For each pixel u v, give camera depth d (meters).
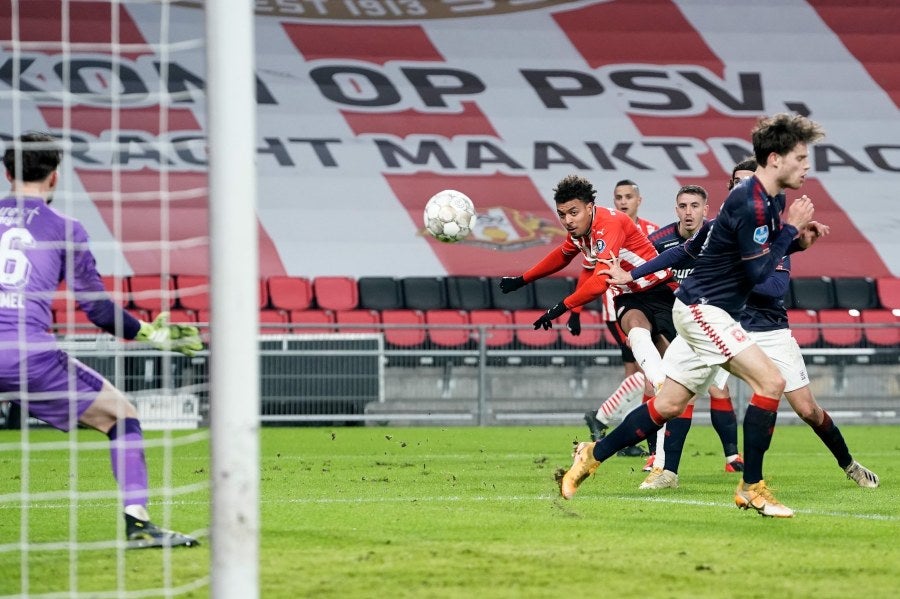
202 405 35.31
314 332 37.31
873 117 53.22
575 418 38.66
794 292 44.81
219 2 8.73
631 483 20.20
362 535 13.45
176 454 27.78
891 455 27.44
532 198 49.47
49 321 12.52
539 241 48.28
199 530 13.98
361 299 43.50
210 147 8.73
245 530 8.48
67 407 12.40
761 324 18.50
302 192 48.81
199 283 42.47
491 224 48.59
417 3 53.88
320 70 51.91
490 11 54.09
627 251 20.03
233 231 8.65
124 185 48.09
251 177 8.73
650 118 52.22
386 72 52.22
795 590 10.14
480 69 52.72
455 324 38.88
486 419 38.16
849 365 39.00
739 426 38.44
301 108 50.84
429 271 47.59
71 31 50.88
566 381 38.62
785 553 12.12
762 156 13.82
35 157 12.50
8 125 48.72
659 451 19.64
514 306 44.22
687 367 14.96
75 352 33.25
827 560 11.68
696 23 54.66
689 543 12.78
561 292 44.72
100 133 49.16
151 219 47.34
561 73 53.00
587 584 10.38
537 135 51.22
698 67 53.72
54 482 20.81
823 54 54.66
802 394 18.77
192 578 10.68
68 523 14.84
